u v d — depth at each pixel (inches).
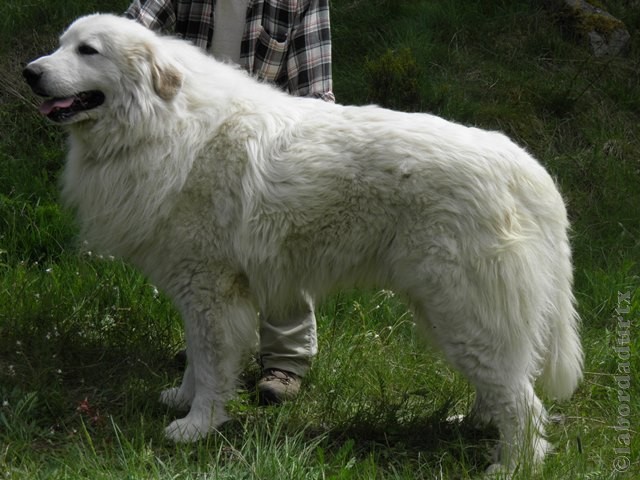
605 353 189.8
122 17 154.5
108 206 151.6
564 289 147.6
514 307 139.8
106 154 150.6
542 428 144.2
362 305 203.0
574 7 316.8
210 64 155.4
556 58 305.4
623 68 307.6
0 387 152.2
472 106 277.4
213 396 150.9
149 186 147.4
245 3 169.0
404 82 263.4
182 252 149.2
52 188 236.8
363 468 137.6
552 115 287.7
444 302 140.8
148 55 147.3
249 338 153.2
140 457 132.0
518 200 141.9
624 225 254.5
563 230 146.8
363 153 142.6
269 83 172.4
